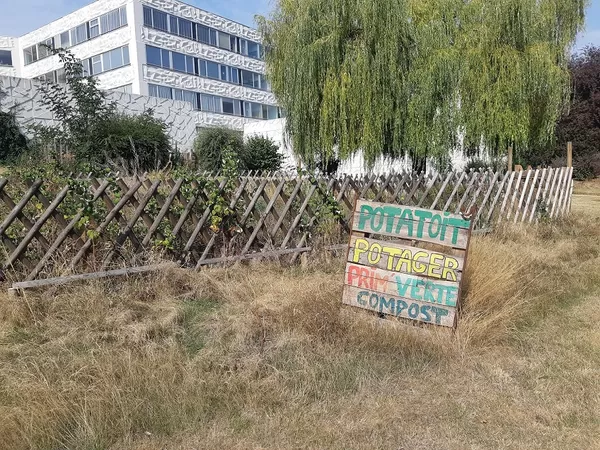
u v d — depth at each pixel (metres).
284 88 13.23
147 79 28.41
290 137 13.34
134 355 3.38
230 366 3.33
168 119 22.72
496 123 11.80
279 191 6.15
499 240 7.19
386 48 11.47
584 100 28.06
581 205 15.16
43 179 5.11
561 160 24.33
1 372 3.10
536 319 4.41
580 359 3.61
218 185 5.77
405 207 4.10
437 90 11.65
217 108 33.44
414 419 2.87
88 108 12.80
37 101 17.09
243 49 35.78
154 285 4.70
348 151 12.02
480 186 8.30
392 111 11.94
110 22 28.86
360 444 2.63
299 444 2.62
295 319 3.98
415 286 4.01
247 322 3.95
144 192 5.49
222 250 5.70
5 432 2.56
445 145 11.95
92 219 4.81
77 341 3.60
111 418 2.74
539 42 11.83
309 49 11.74
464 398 3.10
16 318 3.92
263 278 5.15
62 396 2.81
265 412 2.89
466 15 12.67
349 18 11.63
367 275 4.19
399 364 3.52
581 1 12.66
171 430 2.72
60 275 4.54
